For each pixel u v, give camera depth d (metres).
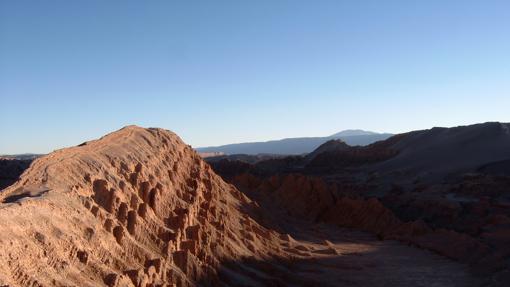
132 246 28.83
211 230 39.81
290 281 39.16
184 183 47.59
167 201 38.69
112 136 43.94
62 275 22.19
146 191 36.53
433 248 56.03
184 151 56.56
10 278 19.44
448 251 53.66
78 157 34.31
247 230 49.59
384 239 65.44
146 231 31.64
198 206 44.00
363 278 43.34
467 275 44.44
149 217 33.50
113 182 33.81
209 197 49.59
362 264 48.34
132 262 27.73
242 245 42.91
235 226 48.28
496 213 67.62
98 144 40.00
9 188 27.08
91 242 25.88
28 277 20.23
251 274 36.81
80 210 27.50
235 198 60.12
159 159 46.34
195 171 53.78
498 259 45.31
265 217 60.41
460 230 64.81
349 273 44.97
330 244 58.75
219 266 34.66
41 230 23.20
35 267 21.16
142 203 33.81
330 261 48.88
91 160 34.91
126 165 38.03
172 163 48.59
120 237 28.53
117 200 31.53
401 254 54.62
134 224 31.02
